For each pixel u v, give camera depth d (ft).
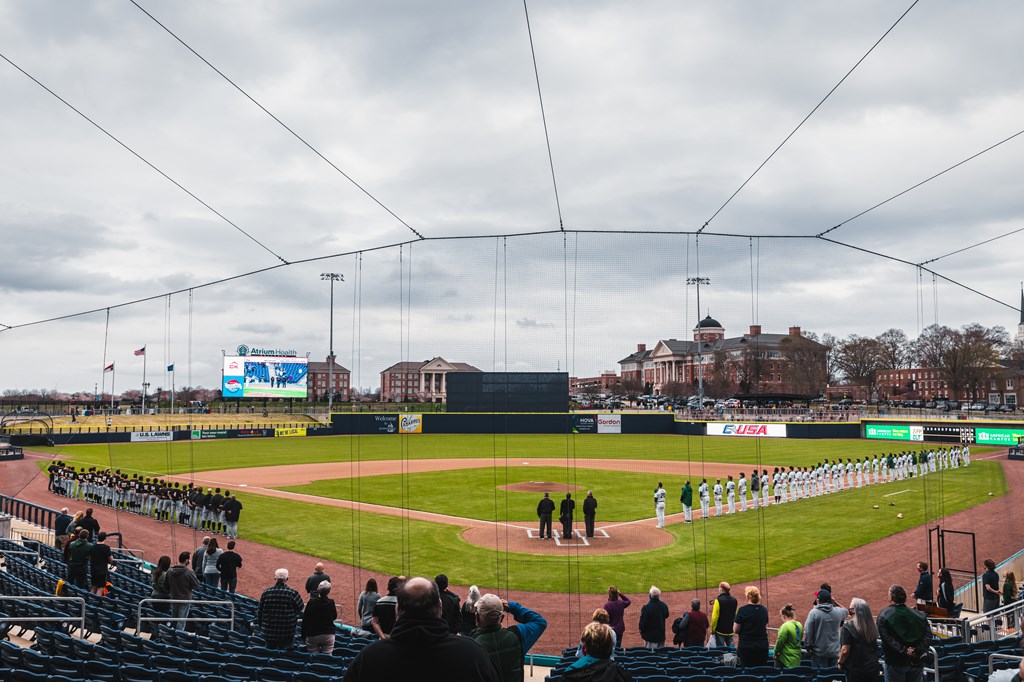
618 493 120.78
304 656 33.27
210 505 87.97
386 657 11.01
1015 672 20.54
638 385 252.21
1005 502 108.27
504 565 70.74
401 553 75.46
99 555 48.21
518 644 19.49
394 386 280.72
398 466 163.63
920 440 191.72
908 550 77.36
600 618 25.71
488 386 234.17
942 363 253.65
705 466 158.61
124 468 157.89
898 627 24.79
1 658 30.37
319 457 181.88
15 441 196.95
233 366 279.69
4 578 46.06
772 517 97.71
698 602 43.45
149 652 35.53
